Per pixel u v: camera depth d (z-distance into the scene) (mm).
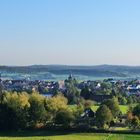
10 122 175000
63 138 149625
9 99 184750
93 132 164250
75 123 173500
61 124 172375
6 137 152625
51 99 188500
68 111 175625
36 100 183875
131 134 159500
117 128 172750
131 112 188625
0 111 176625
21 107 180000
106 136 154375
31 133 164875
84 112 195125
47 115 181250
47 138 148500
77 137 152500
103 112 172875
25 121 176875
